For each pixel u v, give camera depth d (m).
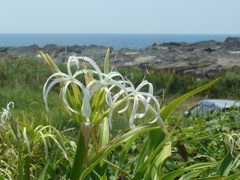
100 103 2.17
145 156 2.61
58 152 2.71
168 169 2.94
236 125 3.55
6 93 14.25
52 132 2.64
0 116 2.60
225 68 35.25
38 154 2.69
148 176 2.36
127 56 50.03
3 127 2.47
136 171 2.60
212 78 25.08
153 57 50.88
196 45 79.75
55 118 4.33
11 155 2.75
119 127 4.51
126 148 2.73
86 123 2.11
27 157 2.40
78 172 2.26
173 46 78.06
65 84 2.12
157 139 2.54
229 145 2.56
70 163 2.76
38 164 2.87
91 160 2.27
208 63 41.75
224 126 3.26
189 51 71.12
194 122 3.81
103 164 2.65
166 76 22.27
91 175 2.64
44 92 2.10
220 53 68.12
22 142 2.44
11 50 67.62
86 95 2.10
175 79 22.36
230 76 23.31
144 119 4.29
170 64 41.03
